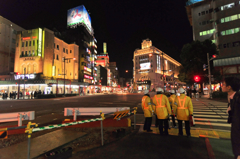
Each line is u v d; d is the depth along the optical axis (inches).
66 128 237.5
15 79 1524.4
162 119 187.0
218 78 1053.8
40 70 1501.0
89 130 225.3
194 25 1871.3
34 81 1381.6
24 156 138.6
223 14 1537.9
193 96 979.9
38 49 1498.5
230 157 127.1
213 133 199.8
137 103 646.5
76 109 249.1
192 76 1071.6
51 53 1624.0
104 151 144.6
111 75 4709.6
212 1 1738.4
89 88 2415.1
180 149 146.1
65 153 131.3
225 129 221.5
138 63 4020.7
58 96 1258.0
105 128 236.5
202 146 153.3
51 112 422.3
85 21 2477.9
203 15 1817.2
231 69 1114.7
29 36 1535.4
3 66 1710.1
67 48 2007.9
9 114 206.7
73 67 2011.6
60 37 1975.9
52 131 223.5
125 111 222.7
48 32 1600.6
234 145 82.6
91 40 2780.5
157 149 146.9
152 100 199.9
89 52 2532.0
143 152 140.4
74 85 1774.1
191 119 174.9
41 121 298.8
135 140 173.9
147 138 180.4
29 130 106.7
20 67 1544.0
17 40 1576.0
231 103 88.3
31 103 727.1
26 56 1524.4
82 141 178.9
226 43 1491.1
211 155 131.0
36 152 147.3
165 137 183.3
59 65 1804.9
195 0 1856.5
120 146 156.3
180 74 1323.8
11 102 805.2
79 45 2258.9
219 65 1159.0
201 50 1047.6
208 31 1764.3
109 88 3629.4
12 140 186.9
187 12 2071.9
